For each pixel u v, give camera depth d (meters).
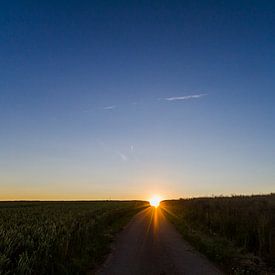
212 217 30.41
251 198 47.69
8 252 13.82
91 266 16.44
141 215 55.84
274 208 28.72
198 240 23.03
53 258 15.06
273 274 14.62
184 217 42.44
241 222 23.62
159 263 17.42
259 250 18.03
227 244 21.06
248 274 14.36
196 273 15.40
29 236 16.89
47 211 46.84
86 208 56.06
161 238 26.56
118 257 18.95
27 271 12.16
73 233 21.23
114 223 39.16
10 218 32.78
